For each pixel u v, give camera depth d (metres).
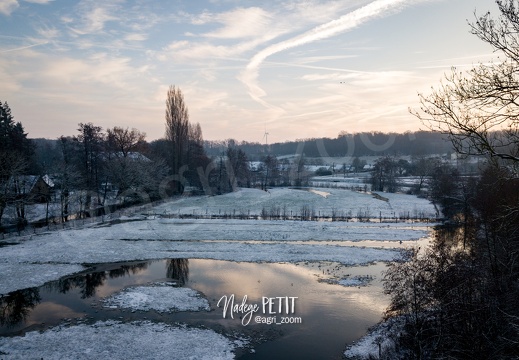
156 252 42.00
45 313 25.73
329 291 29.50
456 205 58.72
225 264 37.62
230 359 19.84
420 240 48.03
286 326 23.48
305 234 51.53
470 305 17.23
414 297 19.84
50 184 71.56
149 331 22.88
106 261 38.72
